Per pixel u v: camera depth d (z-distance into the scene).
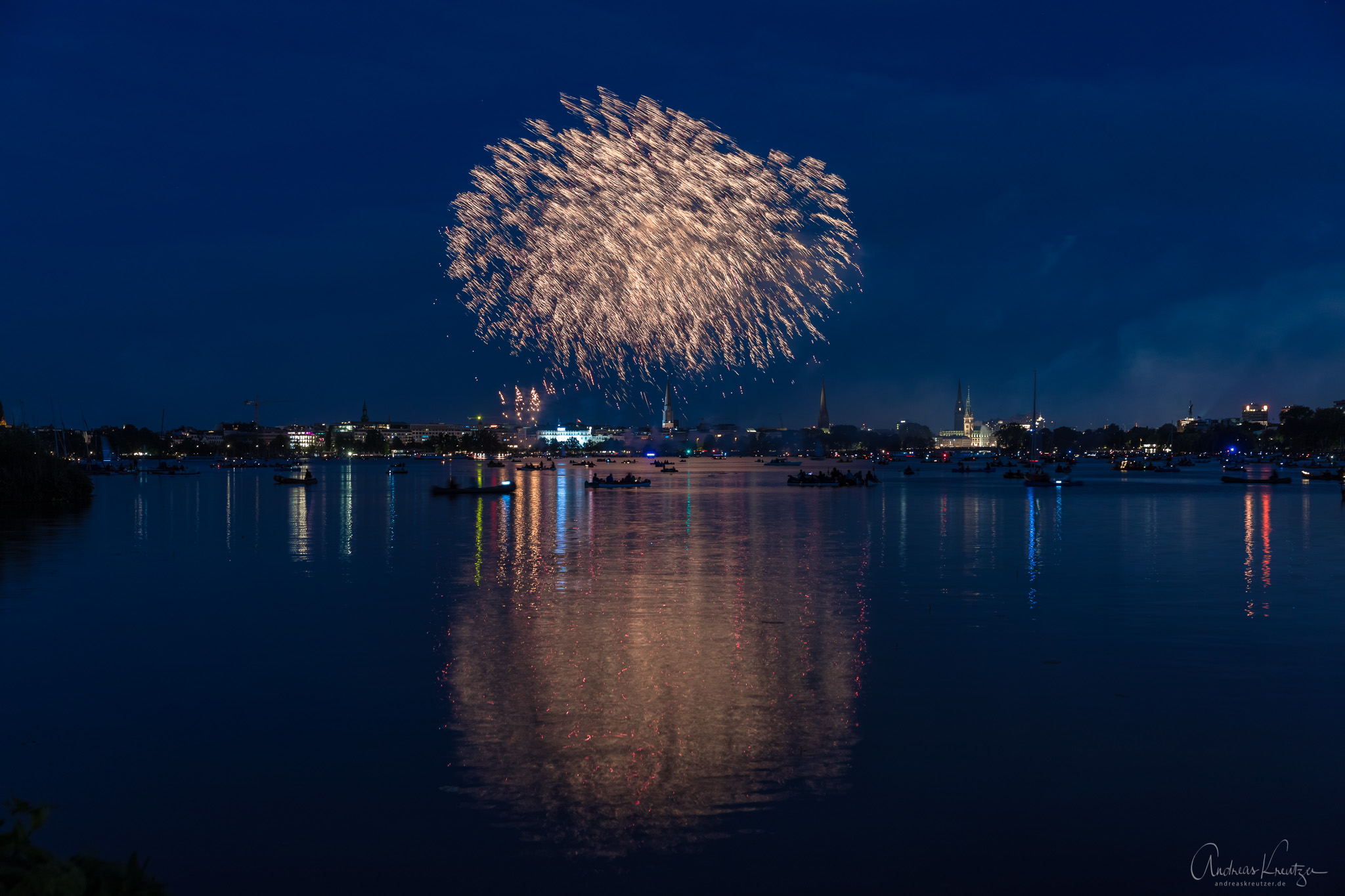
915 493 109.00
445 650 21.91
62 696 17.84
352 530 57.59
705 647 22.23
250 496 103.81
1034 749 14.64
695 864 10.80
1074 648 22.06
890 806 12.41
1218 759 14.17
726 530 57.19
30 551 44.94
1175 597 29.84
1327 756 14.34
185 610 27.67
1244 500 91.94
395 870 10.71
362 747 14.77
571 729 15.65
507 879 10.48
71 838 11.56
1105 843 11.37
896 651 21.72
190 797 12.80
